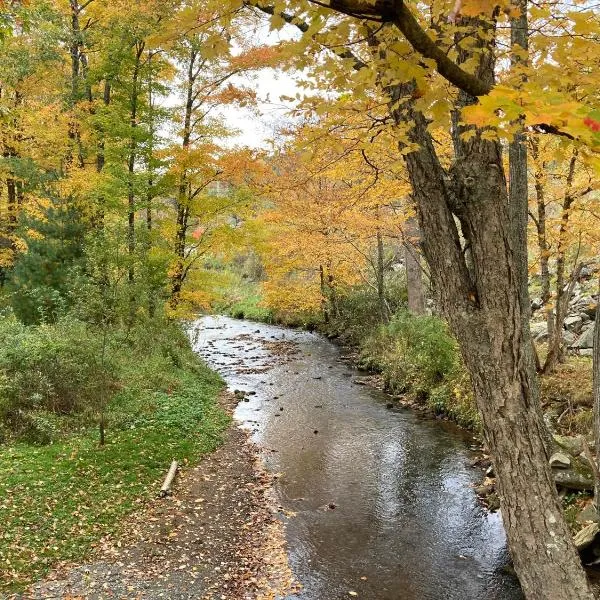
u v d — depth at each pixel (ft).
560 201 28.86
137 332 40.83
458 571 19.11
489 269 10.89
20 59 40.96
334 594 17.79
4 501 20.53
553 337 31.53
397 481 26.55
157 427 30.17
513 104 5.01
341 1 6.40
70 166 48.08
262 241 47.57
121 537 19.95
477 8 5.80
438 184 11.16
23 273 38.70
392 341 49.37
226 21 8.06
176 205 48.39
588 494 20.48
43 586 16.74
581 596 10.49
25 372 28.60
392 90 11.13
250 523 22.21
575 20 7.05
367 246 53.67
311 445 31.53
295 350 61.26
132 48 45.47
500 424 10.98
